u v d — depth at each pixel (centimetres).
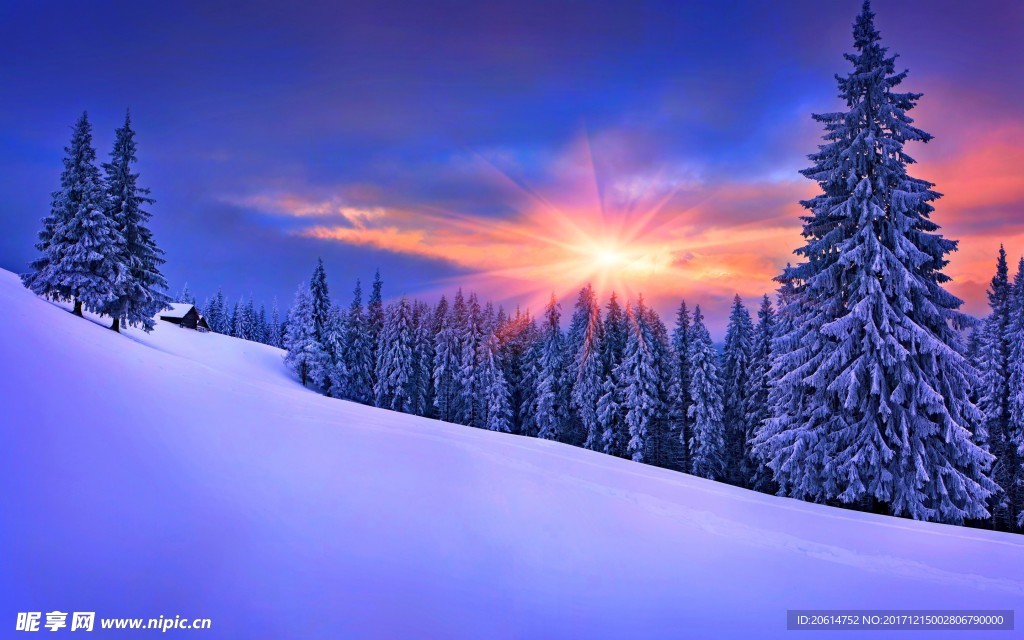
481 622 516
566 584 634
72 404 911
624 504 1022
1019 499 3020
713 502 1148
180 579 505
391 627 480
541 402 4453
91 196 3412
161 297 3981
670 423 3959
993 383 3194
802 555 823
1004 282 3284
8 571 465
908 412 1399
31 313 1739
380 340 5944
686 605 611
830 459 1477
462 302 5722
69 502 600
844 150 1550
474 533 759
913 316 1507
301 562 582
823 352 1584
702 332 3703
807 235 1747
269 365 6141
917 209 1568
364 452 1122
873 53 1562
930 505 1398
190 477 766
